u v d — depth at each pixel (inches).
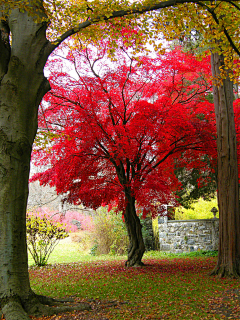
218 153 274.1
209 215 555.5
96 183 291.3
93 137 265.3
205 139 283.4
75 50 284.4
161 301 182.9
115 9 189.8
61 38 177.2
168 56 295.7
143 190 282.0
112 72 279.3
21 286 150.6
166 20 199.3
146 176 282.8
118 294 202.7
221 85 274.7
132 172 295.4
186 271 285.1
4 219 150.0
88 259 455.8
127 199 304.8
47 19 164.9
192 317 150.1
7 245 149.3
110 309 165.8
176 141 289.7
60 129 291.7
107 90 286.8
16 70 156.8
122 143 256.5
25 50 161.6
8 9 152.7
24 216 156.7
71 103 280.5
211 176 424.8
